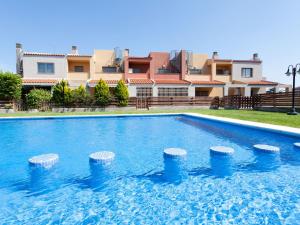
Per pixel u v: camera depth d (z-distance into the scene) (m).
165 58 30.17
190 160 5.58
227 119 11.03
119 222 2.83
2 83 18.75
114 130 10.71
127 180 4.30
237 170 4.80
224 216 2.93
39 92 19.83
